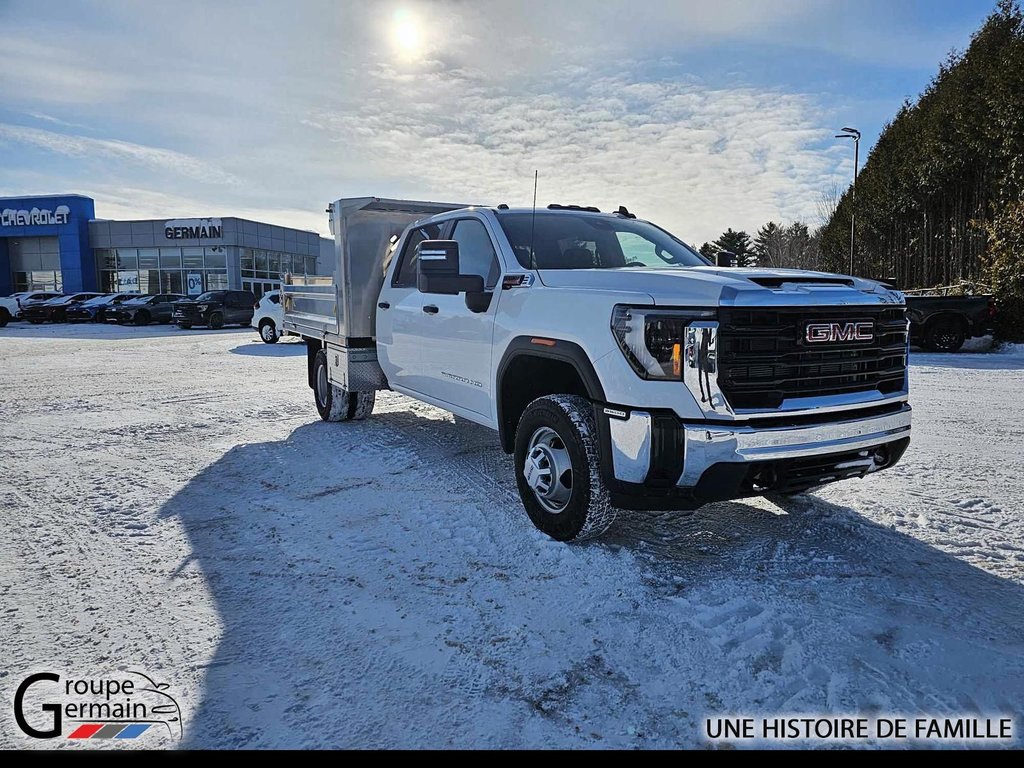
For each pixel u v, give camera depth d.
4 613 2.97
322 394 7.31
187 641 2.75
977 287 18.61
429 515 4.22
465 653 2.65
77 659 2.62
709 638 2.75
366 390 6.52
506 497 4.57
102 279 46.44
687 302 3.12
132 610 3.01
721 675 2.50
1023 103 18.64
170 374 11.82
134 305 31.64
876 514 4.21
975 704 2.33
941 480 4.93
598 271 3.75
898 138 32.19
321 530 3.98
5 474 5.23
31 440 6.46
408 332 5.54
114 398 9.05
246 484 4.94
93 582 3.29
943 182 26.62
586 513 3.49
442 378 5.08
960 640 2.73
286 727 2.21
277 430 6.90
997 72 20.94
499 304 4.27
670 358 3.10
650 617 2.92
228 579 3.32
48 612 2.99
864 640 2.73
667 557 3.56
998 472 5.13
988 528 3.96
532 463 3.87
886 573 3.36
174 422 7.36
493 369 4.33
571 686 2.44
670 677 2.49
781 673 2.51
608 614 2.95
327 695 2.39
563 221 4.82
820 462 3.27
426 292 4.27
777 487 3.21
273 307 19.14
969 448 5.91
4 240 46.44
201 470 5.34
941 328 15.31
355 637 2.78
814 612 2.96
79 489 4.82
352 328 6.39
